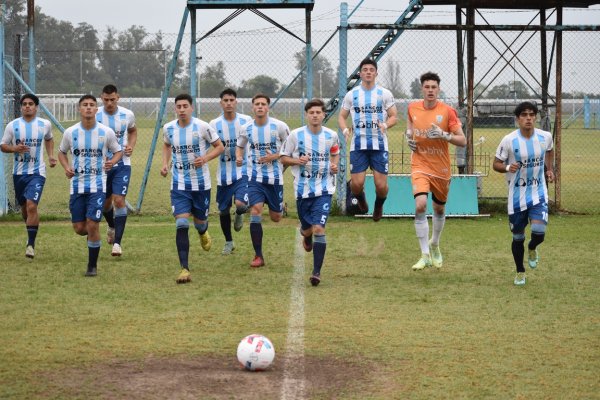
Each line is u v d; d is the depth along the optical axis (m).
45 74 132.75
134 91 137.38
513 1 32.12
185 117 19.61
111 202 23.06
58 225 28.73
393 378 12.09
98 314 15.90
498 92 59.31
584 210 32.69
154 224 29.00
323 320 15.50
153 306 16.56
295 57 36.59
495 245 24.36
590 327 14.99
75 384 11.77
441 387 11.70
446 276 19.83
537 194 18.61
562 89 33.25
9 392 11.42
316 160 18.97
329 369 12.52
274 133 20.80
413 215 30.36
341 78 31.23
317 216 18.94
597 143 74.19
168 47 62.78
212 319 15.55
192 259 22.11
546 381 11.96
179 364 12.73
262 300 17.19
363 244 24.47
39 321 15.34
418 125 19.88
